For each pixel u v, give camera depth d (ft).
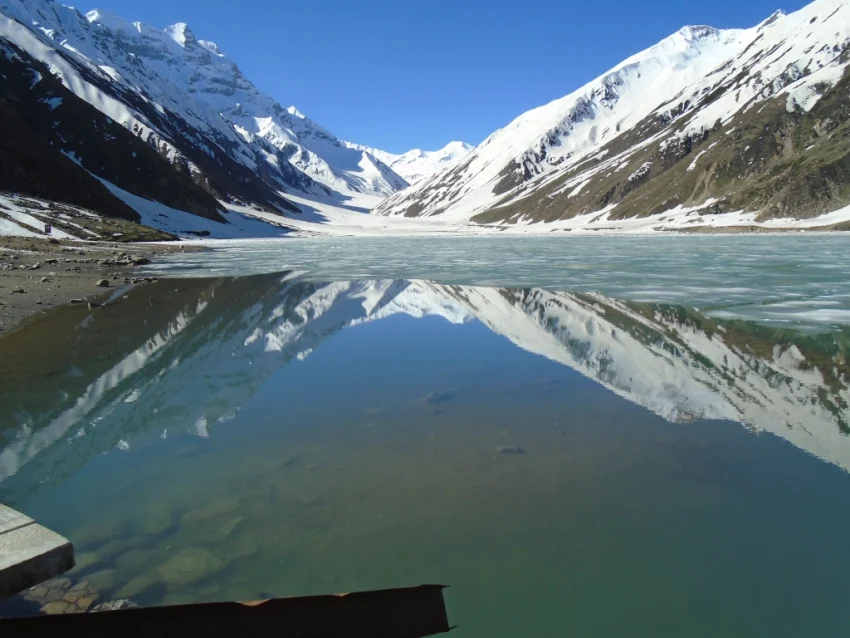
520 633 9.78
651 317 41.98
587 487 15.06
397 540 12.66
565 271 79.41
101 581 11.05
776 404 21.83
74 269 78.07
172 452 17.72
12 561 9.36
